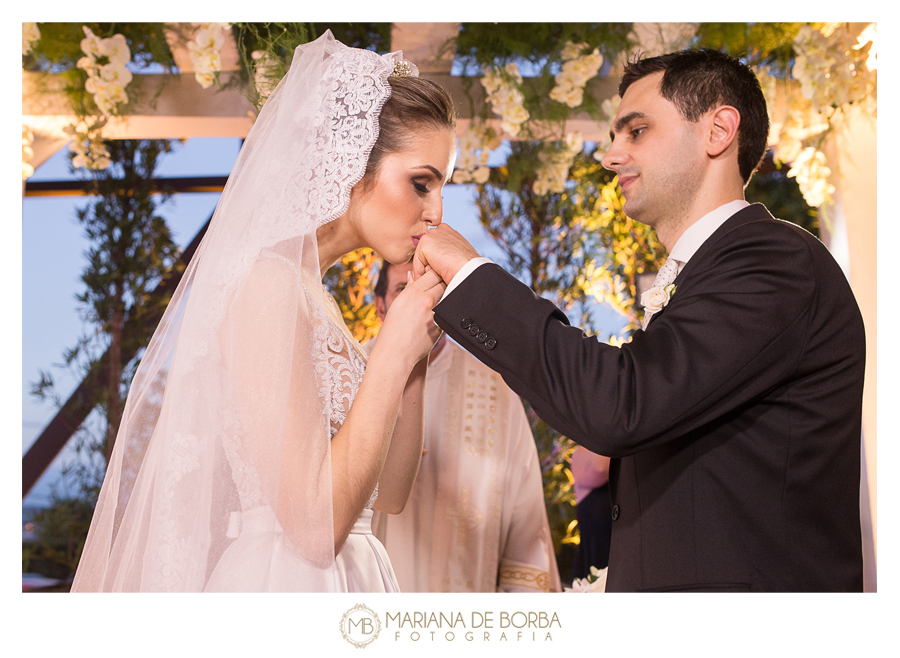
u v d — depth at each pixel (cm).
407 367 143
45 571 295
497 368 137
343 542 135
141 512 141
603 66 305
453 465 254
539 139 301
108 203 312
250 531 129
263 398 130
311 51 153
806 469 129
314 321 141
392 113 154
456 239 150
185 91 300
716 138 149
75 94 286
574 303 310
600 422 126
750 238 134
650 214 157
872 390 295
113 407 304
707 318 128
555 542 297
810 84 291
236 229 140
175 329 155
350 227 159
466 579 247
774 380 129
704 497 130
